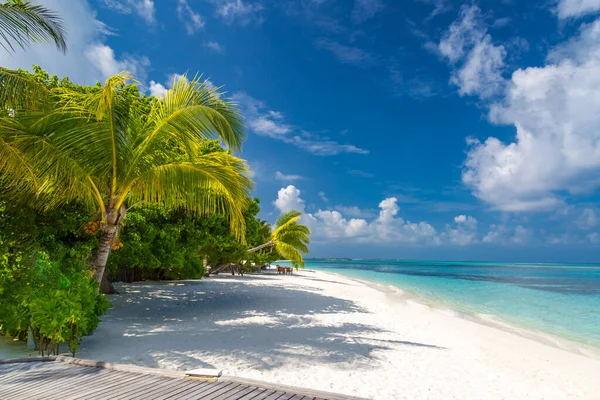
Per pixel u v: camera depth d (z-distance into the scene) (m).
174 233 14.98
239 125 9.62
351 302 17.70
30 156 7.75
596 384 7.22
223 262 32.22
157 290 18.86
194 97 9.00
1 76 6.85
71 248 10.66
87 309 7.25
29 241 9.82
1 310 6.88
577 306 20.67
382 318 13.36
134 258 13.88
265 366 6.82
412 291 28.02
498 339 11.09
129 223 13.18
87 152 8.46
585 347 11.16
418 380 6.57
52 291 6.60
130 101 9.29
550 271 86.19
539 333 13.16
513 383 6.88
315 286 26.69
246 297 17.75
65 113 8.30
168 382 4.86
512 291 29.56
